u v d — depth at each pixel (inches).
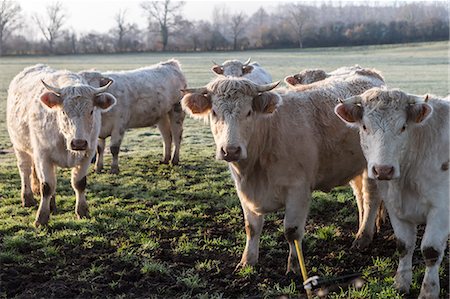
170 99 533.6
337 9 2810.0
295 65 1727.4
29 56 2490.2
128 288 245.8
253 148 244.2
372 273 254.1
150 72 534.6
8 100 387.9
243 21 2751.0
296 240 238.8
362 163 279.9
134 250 289.4
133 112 503.5
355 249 288.5
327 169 268.1
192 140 681.0
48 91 316.2
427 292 220.7
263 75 607.8
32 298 235.3
